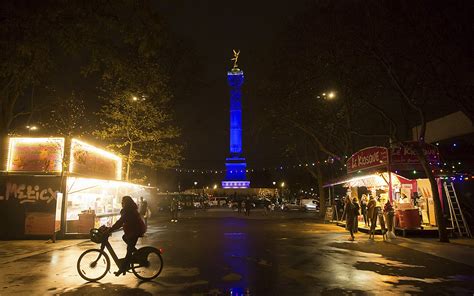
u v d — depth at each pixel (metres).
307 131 32.22
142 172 36.72
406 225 19.28
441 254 13.66
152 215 42.84
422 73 16.14
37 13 9.17
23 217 18.98
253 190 86.25
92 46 10.11
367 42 17.11
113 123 30.80
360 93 20.02
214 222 32.09
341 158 32.06
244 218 38.16
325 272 10.46
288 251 14.47
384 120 28.66
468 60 13.91
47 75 22.78
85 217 19.77
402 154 20.64
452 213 19.20
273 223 30.56
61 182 19.36
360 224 25.22
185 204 63.44
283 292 8.30
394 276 9.98
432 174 17.83
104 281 9.38
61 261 12.54
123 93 28.88
